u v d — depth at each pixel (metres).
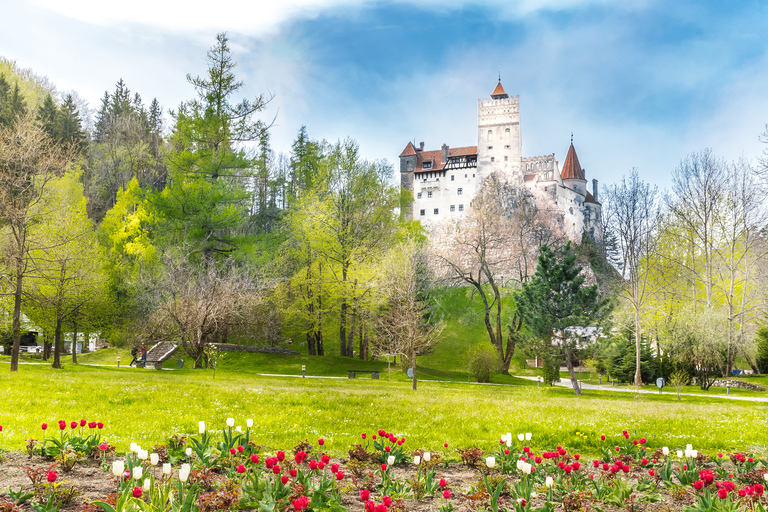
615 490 6.98
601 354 33.66
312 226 47.03
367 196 48.34
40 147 30.84
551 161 123.75
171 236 47.09
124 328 44.94
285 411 14.39
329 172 48.47
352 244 47.28
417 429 12.72
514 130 121.31
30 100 71.25
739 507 6.71
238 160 50.56
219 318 37.16
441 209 124.88
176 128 52.19
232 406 14.80
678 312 48.34
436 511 6.37
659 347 48.59
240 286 41.00
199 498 5.50
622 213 54.22
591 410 17.41
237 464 7.17
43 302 32.62
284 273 49.41
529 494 6.42
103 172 73.38
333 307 46.25
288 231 50.59
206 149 51.56
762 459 9.98
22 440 8.84
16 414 11.64
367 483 7.11
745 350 46.62
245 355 43.19
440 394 24.39
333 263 47.12
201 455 7.20
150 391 16.92
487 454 9.84
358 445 8.70
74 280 33.91
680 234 53.94
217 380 26.84
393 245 48.62
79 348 56.09
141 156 78.25
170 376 28.02
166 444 8.78
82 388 17.17
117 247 48.97
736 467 9.17
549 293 33.62
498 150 121.62
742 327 48.34
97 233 52.78
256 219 73.12
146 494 5.43
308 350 52.53
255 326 45.66
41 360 46.28
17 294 27.27
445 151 129.00
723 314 45.22
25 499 5.66
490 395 26.09
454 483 7.86
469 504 6.53
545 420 14.25
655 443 11.90
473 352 41.69
